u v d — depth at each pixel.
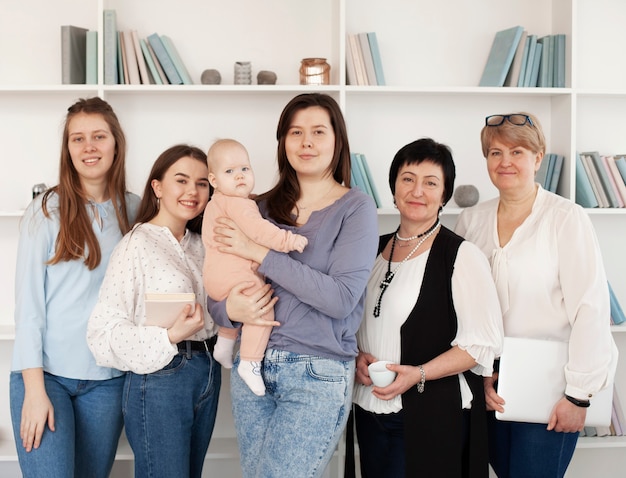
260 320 2.16
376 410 2.39
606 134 3.59
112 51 3.14
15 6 3.37
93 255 2.51
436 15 3.52
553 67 3.35
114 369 2.57
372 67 3.26
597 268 2.43
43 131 3.39
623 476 3.63
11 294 3.44
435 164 2.42
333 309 2.10
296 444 2.12
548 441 2.46
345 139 2.32
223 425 3.48
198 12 3.43
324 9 3.46
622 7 3.58
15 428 2.47
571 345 2.42
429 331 2.33
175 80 3.21
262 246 2.18
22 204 3.41
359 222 2.17
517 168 2.53
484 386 2.48
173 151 2.52
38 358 2.44
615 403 3.37
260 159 3.47
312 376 2.14
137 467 2.42
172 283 2.39
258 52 3.45
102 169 2.56
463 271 2.34
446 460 2.29
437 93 3.35
